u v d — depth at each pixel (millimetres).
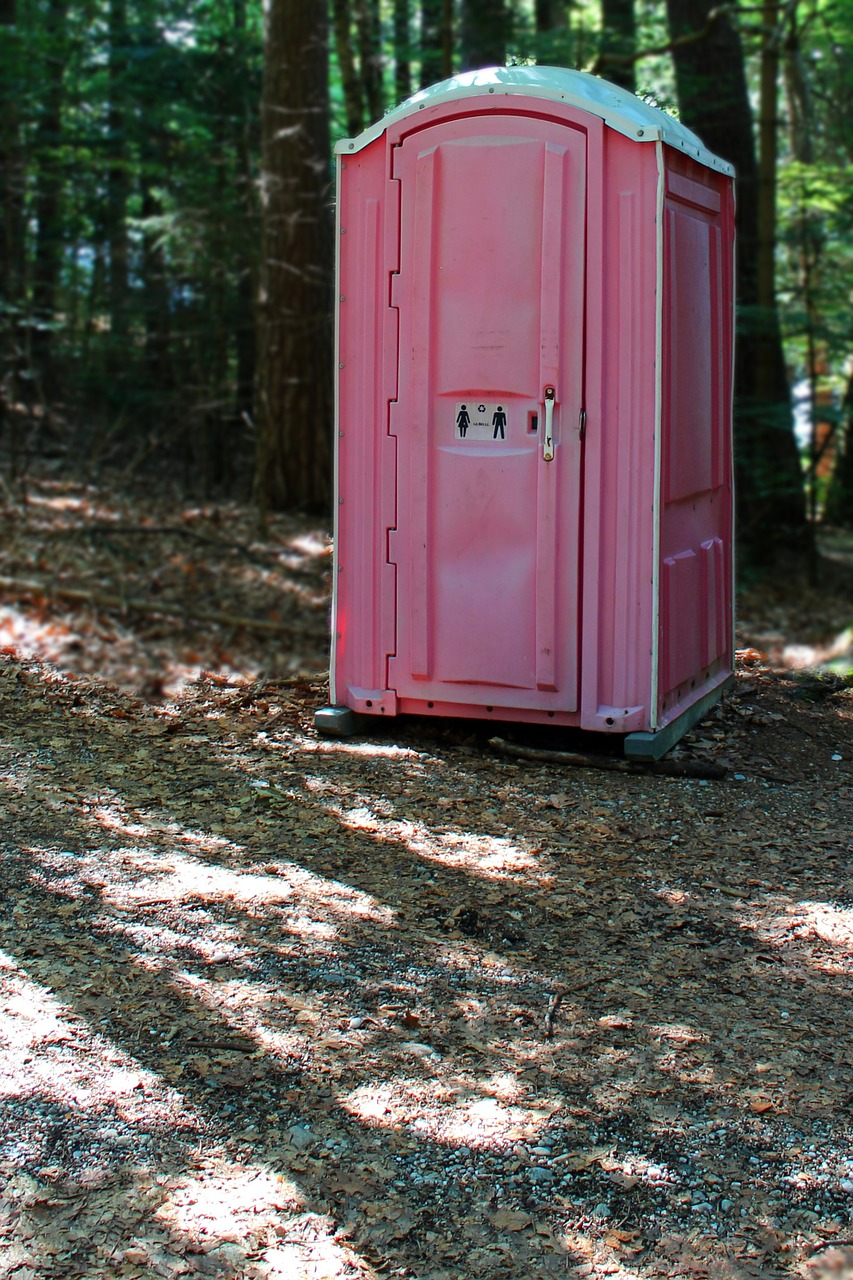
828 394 18156
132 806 4801
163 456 16297
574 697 5328
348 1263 2566
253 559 11570
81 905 3977
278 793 4977
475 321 5223
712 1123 3029
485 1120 3016
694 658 5762
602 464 5148
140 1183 2762
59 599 9195
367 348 5434
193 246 15000
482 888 4230
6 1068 3123
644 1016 3486
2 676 6555
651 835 4707
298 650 8641
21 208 15547
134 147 16406
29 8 15758
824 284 14516
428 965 3721
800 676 6902
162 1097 3051
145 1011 3402
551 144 5051
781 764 5500
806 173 14125
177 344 16719
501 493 5297
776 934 3975
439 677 5512
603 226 5027
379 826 4711
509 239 5137
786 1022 3473
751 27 13180
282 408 13898
